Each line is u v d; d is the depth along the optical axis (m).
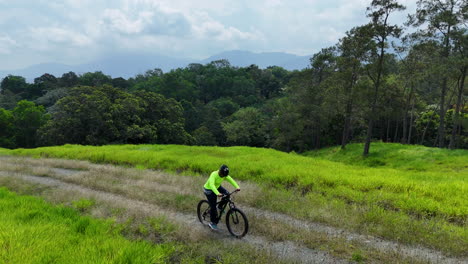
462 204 8.85
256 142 71.38
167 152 23.16
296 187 11.73
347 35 31.53
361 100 31.09
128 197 10.51
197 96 118.81
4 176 14.20
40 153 24.17
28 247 5.11
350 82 34.97
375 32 28.53
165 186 11.80
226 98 115.69
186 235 6.90
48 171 15.55
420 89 41.38
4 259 4.67
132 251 5.24
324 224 7.83
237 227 7.12
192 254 6.03
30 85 106.44
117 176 14.47
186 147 27.62
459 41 27.03
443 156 25.38
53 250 5.16
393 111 37.72
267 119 71.62
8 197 9.62
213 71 143.88
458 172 20.19
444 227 7.37
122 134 40.94
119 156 20.28
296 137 51.44
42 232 5.98
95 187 12.10
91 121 39.72
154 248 5.89
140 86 117.44
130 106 42.97
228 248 6.24
